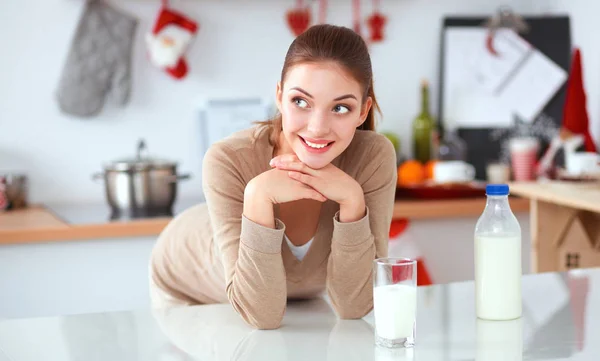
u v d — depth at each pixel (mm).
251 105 3277
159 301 1769
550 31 3488
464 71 3477
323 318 1258
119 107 3203
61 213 2885
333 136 1164
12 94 3119
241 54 3322
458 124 3477
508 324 1161
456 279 2949
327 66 1125
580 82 3078
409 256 2818
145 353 1063
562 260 2576
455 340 1086
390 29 3455
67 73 3105
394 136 3400
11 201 3000
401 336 1064
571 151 3129
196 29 3195
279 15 3346
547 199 2322
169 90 3262
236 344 1102
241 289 1185
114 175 2787
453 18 3475
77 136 3186
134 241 2631
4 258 2512
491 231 1186
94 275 2600
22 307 2545
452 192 3055
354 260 1227
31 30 3117
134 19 3154
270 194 1197
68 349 1087
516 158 3312
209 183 1305
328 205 1333
